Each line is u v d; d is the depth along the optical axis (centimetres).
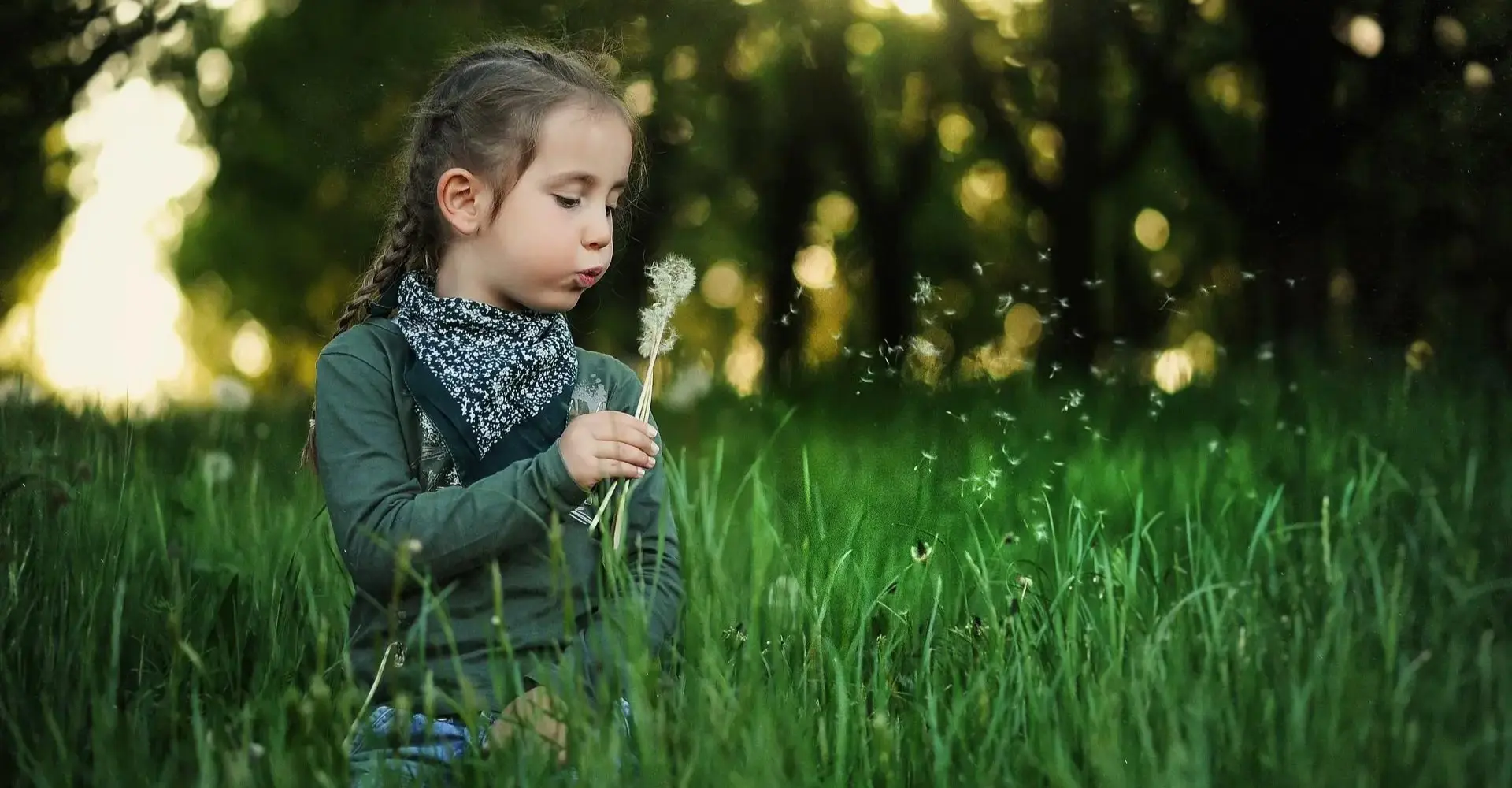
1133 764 197
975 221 998
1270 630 240
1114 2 874
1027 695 221
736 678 237
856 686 235
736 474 520
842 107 1016
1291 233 786
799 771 197
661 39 995
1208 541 294
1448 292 723
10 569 260
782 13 990
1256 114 805
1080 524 290
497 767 194
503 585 236
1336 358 639
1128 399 577
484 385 244
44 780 197
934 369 606
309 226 1185
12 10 818
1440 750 194
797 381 771
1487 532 313
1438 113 743
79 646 242
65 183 906
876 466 404
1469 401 476
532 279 249
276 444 548
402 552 204
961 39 966
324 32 993
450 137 253
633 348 995
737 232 1046
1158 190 872
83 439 402
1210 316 809
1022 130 973
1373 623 246
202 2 948
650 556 251
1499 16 725
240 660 255
